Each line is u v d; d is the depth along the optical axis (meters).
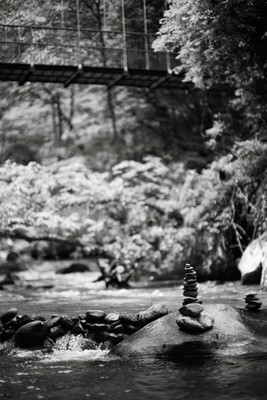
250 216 13.55
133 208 15.38
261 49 12.40
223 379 4.78
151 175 15.84
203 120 17.83
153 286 13.89
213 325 5.91
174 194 15.42
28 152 17.36
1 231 14.66
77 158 17.50
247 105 13.31
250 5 11.30
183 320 5.86
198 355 5.59
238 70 12.73
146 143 17.97
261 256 12.09
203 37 11.69
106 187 15.41
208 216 14.14
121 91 18.39
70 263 15.49
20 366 5.65
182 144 17.92
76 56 17.34
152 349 5.75
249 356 5.48
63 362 5.77
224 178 14.30
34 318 6.84
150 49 17.53
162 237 14.94
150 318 6.45
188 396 4.38
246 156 12.77
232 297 9.64
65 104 18.00
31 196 14.87
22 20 17.16
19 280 14.65
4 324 6.93
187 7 11.19
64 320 6.70
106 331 6.50
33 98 17.75
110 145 17.88
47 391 4.70
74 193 15.77
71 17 17.62
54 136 17.72
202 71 12.79
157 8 17.80
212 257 14.38
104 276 14.75
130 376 5.05
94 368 5.43
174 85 15.54
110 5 17.97
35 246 15.80
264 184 12.88
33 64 13.16
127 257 14.82
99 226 15.08
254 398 4.26
